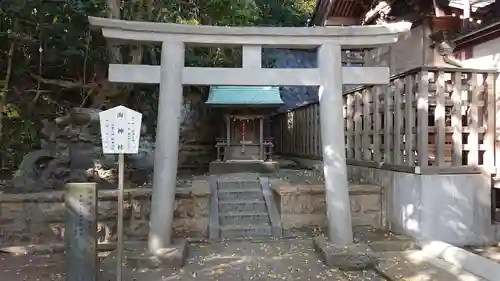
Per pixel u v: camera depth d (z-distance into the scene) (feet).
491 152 20.90
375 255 17.51
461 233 20.22
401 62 32.86
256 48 18.92
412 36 31.17
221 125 42.75
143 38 18.16
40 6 25.71
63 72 30.58
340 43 18.95
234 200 25.44
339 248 17.95
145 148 34.32
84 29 27.86
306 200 23.89
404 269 16.63
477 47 26.73
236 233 22.59
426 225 19.83
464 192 20.31
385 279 16.02
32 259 19.17
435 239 19.83
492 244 20.54
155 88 35.12
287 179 30.17
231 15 30.96
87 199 14.39
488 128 20.94
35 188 23.65
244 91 37.73
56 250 20.42
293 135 46.80
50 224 21.38
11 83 28.50
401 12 32.53
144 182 27.12
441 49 28.40
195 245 21.01
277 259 18.57
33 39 27.66
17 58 27.81
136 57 27.94
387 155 23.68
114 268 17.11
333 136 18.72
